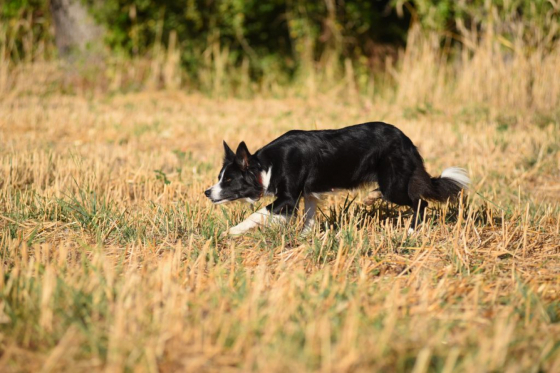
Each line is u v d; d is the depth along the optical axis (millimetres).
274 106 22984
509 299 6945
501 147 15422
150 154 14477
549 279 7641
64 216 9969
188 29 27797
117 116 19125
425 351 5098
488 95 20609
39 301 6281
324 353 5383
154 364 5211
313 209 10156
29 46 25953
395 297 6562
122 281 7062
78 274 7117
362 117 19828
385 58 29141
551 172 13922
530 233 9352
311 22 28250
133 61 26703
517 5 20750
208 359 5426
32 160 12734
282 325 5930
